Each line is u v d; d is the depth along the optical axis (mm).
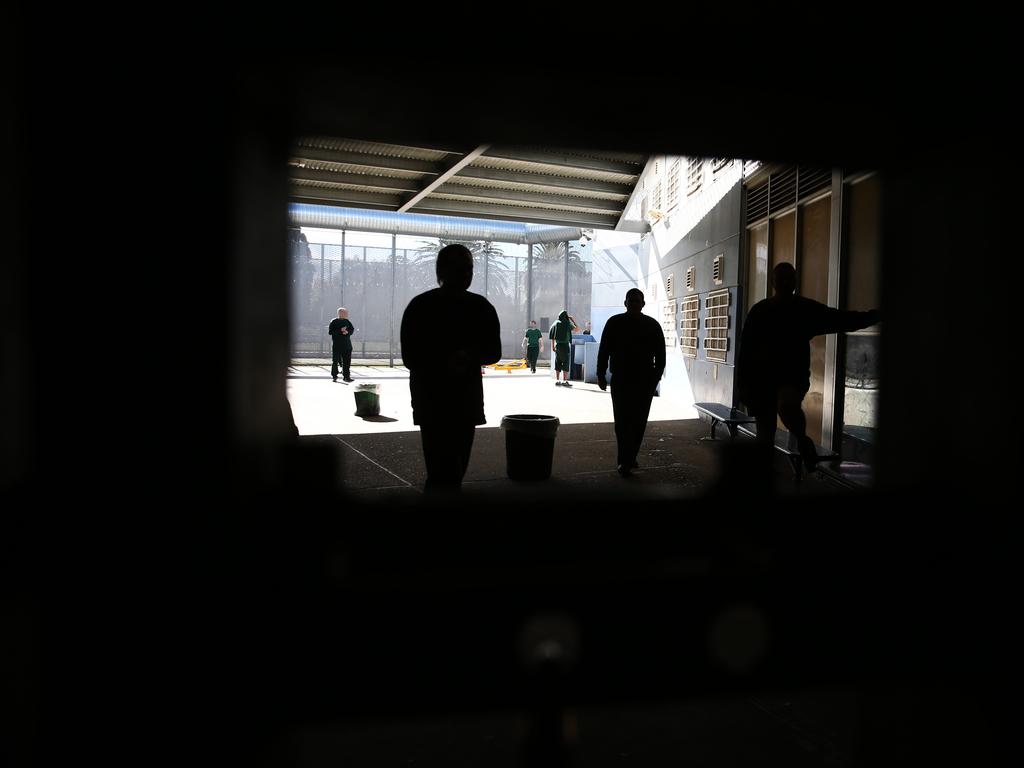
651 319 6090
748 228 8891
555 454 7195
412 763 2088
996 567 1327
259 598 1109
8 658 1050
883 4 1214
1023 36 1255
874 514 1349
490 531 1242
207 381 1047
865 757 1798
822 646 1256
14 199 991
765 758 2115
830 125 1343
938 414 1516
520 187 11281
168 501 1057
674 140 1383
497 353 3930
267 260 1413
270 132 1289
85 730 1073
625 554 1212
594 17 1126
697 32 1162
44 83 971
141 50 984
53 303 1000
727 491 1290
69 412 1020
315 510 1128
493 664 1158
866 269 5746
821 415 6629
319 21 1021
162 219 1010
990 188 1396
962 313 1464
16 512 1023
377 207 10766
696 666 1212
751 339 5008
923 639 1295
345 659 1136
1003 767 1346
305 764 2078
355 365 25047
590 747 2172
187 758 1100
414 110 1244
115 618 1066
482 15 1082
